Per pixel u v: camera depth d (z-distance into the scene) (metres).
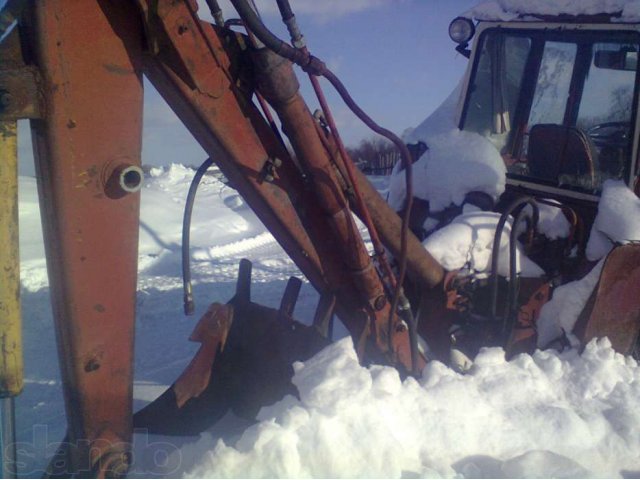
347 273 3.57
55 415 4.07
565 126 4.21
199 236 10.19
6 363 2.60
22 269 7.54
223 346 3.55
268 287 7.31
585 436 3.26
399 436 3.10
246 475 2.79
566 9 4.23
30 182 10.65
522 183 4.40
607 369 3.56
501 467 3.00
